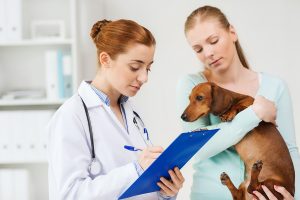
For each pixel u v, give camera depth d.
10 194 3.20
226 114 2.06
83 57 3.35
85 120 1.55
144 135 1.80
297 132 3.15
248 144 2.03
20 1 3.12
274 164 2.04
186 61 3.22
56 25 3.35
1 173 3.19
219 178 2.04
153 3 3.23
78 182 1.45
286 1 3.13
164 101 3.25
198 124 2.12
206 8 2.08
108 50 1.54
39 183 3.44
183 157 1.45
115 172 1.47
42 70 3.39
